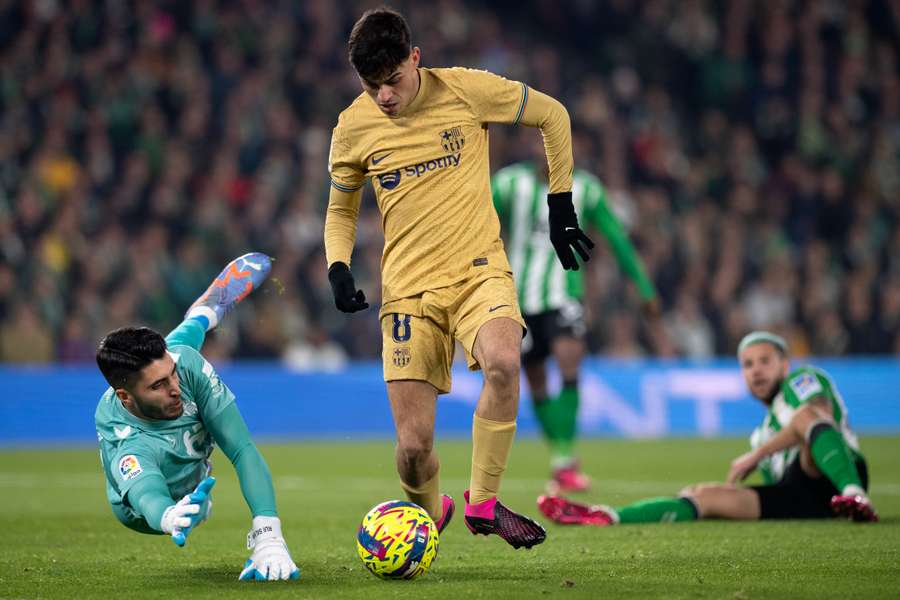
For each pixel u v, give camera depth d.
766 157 72.69
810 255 64.31
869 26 80.25
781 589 13.61
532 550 17.89
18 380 48.00
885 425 57.66
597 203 30.48
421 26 68.56
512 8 80.38
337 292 16.16
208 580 14.87
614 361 56.34
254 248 55.00
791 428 21.30
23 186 53.06
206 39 62.41
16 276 49.84
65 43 59.19
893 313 63.25
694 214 65.62
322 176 59.72
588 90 69.31
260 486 14.90
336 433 52.22
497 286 15.65
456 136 16.09
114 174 56.38
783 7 77.38
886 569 15.20
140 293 50.75
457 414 53.22
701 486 21.73
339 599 13.09
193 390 15.14
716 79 74.56
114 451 14.90
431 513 17.20
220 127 59.44
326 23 65.94
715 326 60.31
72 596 13.73
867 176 72.19
